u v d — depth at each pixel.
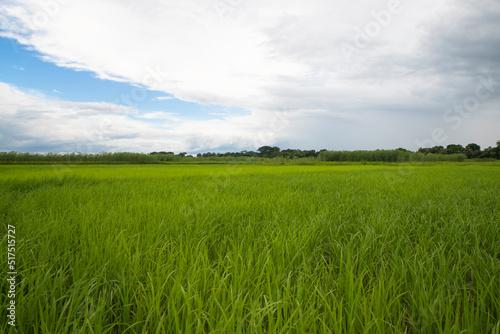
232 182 8.92
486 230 3.34
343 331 1.68
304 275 2.17
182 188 7.11
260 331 1.50
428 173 15.29
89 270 2.23
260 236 3.07
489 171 17.77
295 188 7.76
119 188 7.02
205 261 2.34
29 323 1.64
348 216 4.22
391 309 1.88
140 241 3.01
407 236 3.16
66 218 3.67
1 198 4.89
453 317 1.79
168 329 1.57
